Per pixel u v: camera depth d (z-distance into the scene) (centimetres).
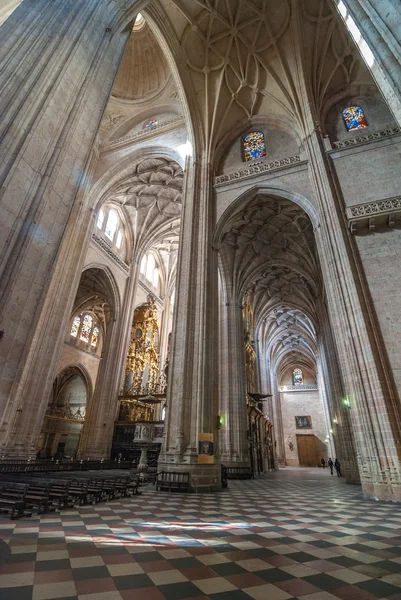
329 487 1268
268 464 2792
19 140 573
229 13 1617
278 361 4316
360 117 1541
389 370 927
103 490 758
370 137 1324
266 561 349
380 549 400
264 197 1666
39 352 1532
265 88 1730
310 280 2344
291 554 375
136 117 2252
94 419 2150
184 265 1373
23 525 481
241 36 1664
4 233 529
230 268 2233
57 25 721
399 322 973
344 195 1227
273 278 2683
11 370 519
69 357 2792
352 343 1001
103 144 2181
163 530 480
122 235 2761
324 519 594
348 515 637
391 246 1077
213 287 1368
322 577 306
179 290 1330
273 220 1984
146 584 281
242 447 1850
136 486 927
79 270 1831
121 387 2386
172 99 2142
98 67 813
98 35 838
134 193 2547
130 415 2316
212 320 1285
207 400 1130
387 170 1233
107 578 291
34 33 665
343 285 1079
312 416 4041
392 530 505
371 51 722
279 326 3703
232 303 2202
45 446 2895
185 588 275
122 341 2448
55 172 638
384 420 873
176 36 1642
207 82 1755
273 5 1577
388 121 1451
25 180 577
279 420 3938
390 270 1045
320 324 2562
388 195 1176
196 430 1079
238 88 1777
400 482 814
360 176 1252
